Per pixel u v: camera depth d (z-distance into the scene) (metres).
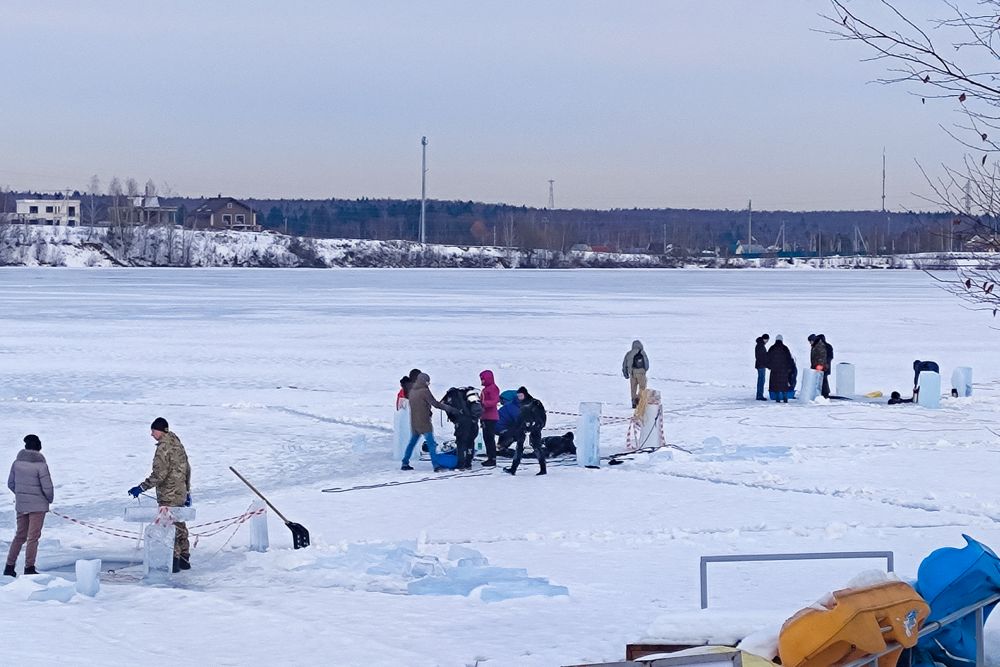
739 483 20.75
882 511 18.09
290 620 12.30
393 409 31.61
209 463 23.61
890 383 38.12
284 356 46.19
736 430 27.66
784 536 16.34
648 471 22.17
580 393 35.34
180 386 36.59
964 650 9.36
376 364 43.25
